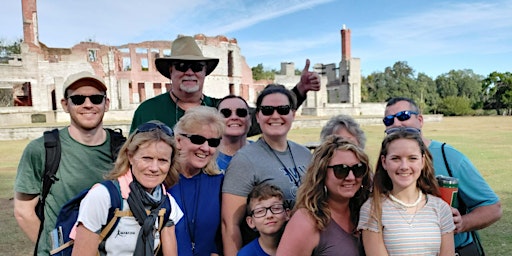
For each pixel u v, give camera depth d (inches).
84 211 91.2
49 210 116.7
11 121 1085.8
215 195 120.6
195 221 116.0
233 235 117.0
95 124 122.6
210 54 1492.4
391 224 98.7
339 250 98.4
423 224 97.9
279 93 125.1
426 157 104.4
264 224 108.9
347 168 98.9
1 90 1336.1
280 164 123.8
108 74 1486.2
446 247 99.7
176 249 104.7
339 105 1718.8
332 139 104.3
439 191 106.0
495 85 2369.6
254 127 174.9
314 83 155.6
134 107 1390.3
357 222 105.4
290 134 873.5
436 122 1425.9
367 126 1182.3
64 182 118.0
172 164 105.9
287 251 99.0
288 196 118.3
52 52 1467.8
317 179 100.5
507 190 327.6
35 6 1419.8
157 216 97.7
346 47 1931.6
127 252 92.0
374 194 103.2
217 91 1531.7
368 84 3302.2
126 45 1502.2
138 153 95.7
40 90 1346.0
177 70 166.9
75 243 91.3
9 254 205.0
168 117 167.8
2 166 490.6
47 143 117.6
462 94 3378.4
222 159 152.0
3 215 275.1
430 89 3262.8
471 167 117.9
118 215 92.4
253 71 2859.3
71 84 119.6
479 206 115.9
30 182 116.6
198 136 117.2
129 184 95.8
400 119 126.6
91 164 122.5
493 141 724.7
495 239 213.3
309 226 98.0
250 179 118.0
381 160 105.3
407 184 99.0
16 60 1309.1
